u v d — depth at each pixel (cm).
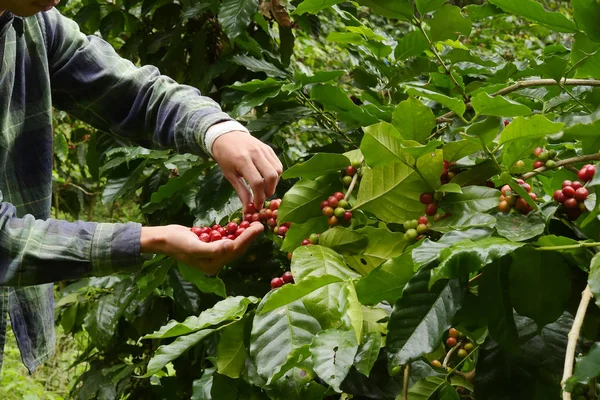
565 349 103
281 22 210
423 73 159
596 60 120
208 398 127
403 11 140
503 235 96
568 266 95
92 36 158
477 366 104
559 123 96
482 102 104
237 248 114
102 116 155
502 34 392
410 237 109
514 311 107
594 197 99
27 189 150
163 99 145
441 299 93
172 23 233
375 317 106
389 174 112
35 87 146
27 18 143
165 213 219
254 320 104
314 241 114
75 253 116
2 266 116
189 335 114
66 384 370
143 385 219
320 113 179
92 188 340
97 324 207
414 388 104
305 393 106
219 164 130
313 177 122
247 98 169
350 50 222
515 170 108
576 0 119
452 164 114
